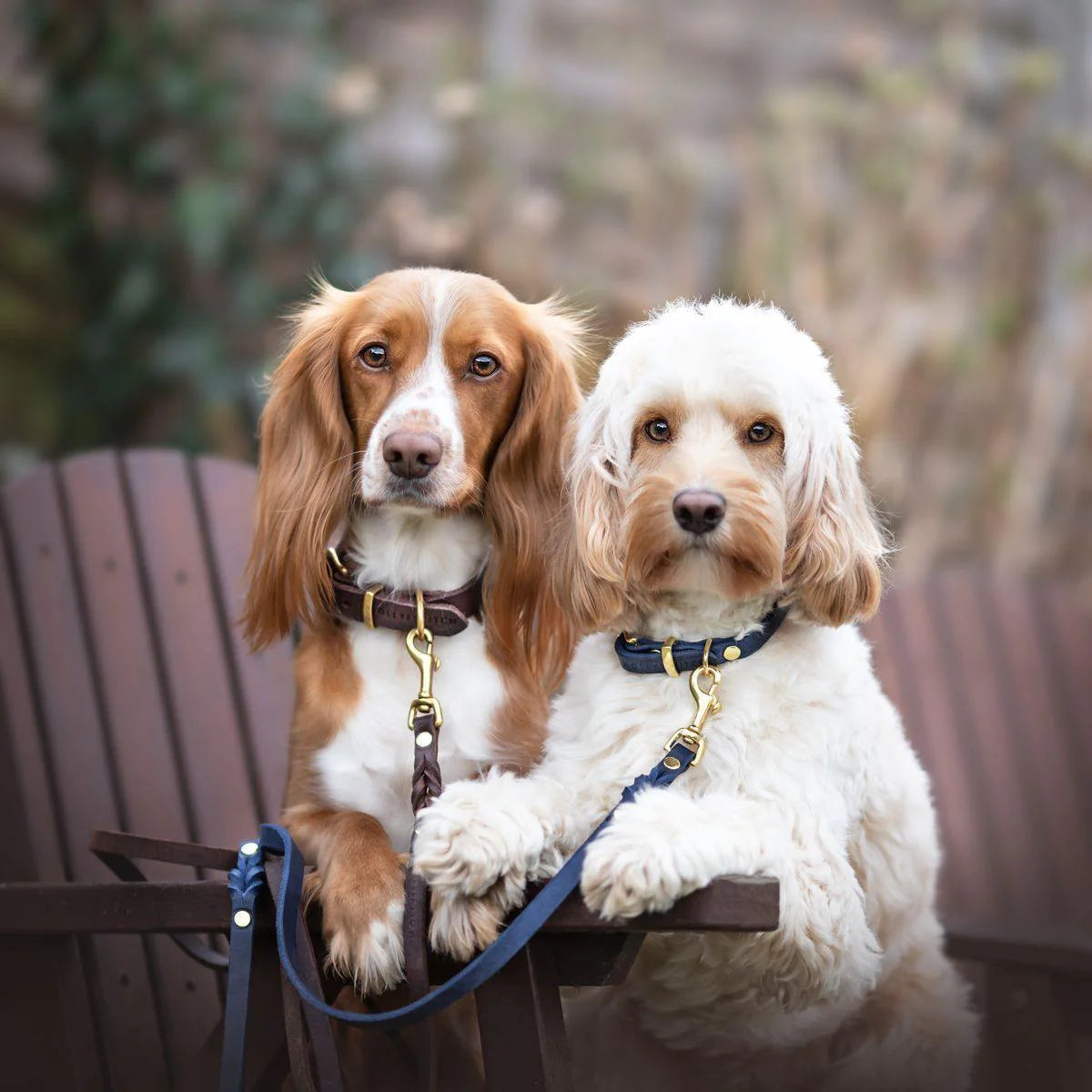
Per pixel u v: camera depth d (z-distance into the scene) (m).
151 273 5.92
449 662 2.87
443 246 5.98
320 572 2.90
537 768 2.71
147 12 6.06
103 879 3.22
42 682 3.29
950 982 2.99
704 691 2.54
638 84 6.50
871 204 6.27
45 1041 2.57
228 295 5.98
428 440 2.75
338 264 5.93
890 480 6.07
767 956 2.34
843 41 6.64
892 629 4.26
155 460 3.65
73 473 3.52
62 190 6.07
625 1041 2.70
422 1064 2.45
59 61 6.05
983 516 6.28
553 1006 2.25
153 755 3.39
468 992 2.11
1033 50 6.77
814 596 2.60
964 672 4.28
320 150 6.02
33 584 3.35
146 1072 3.12
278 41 6.19
